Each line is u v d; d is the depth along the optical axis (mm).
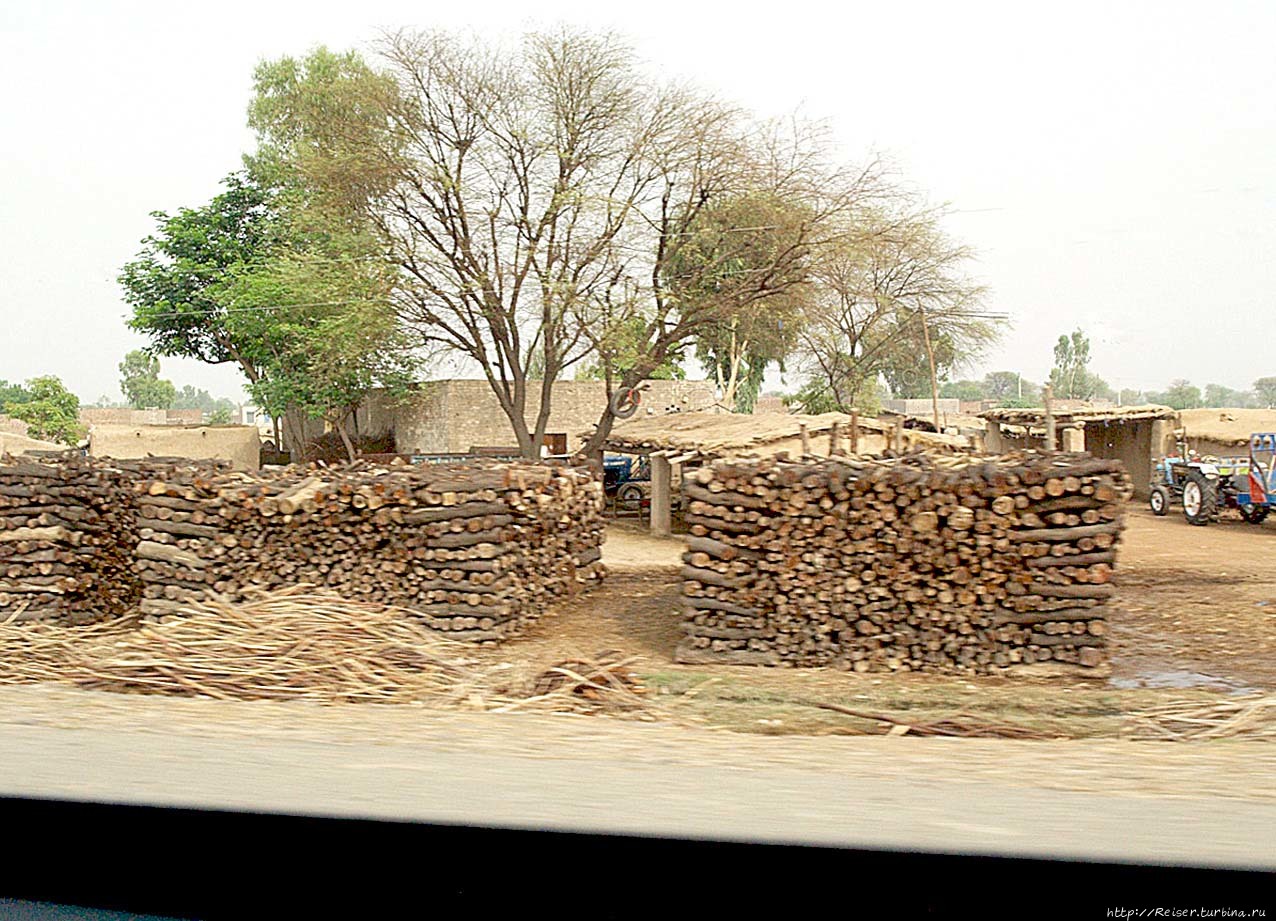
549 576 15781
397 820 1816
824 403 46250
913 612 12281
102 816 1841
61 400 56938
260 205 49312
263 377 48188
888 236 32125
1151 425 33719
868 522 12352
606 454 37688
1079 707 10148
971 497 11977
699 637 12766
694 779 2975
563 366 33750
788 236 31141
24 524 14477
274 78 47531
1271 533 24781
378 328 32188
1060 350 76625
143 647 10328
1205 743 6512
